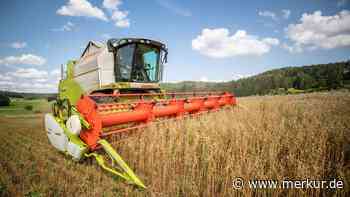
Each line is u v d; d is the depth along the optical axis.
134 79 7.32
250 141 4.06
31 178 3.74
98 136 3.81
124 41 6.86
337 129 4.32
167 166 3.76
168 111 5.29
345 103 9.73
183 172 3.69
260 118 5.74
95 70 7.08
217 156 3.66
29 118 17.05
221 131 4.60
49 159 4.77
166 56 8.18
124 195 3.16
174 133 4.59
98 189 3.29
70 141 4.16
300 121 5.58
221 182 3.24
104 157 4.22
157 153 3.99
